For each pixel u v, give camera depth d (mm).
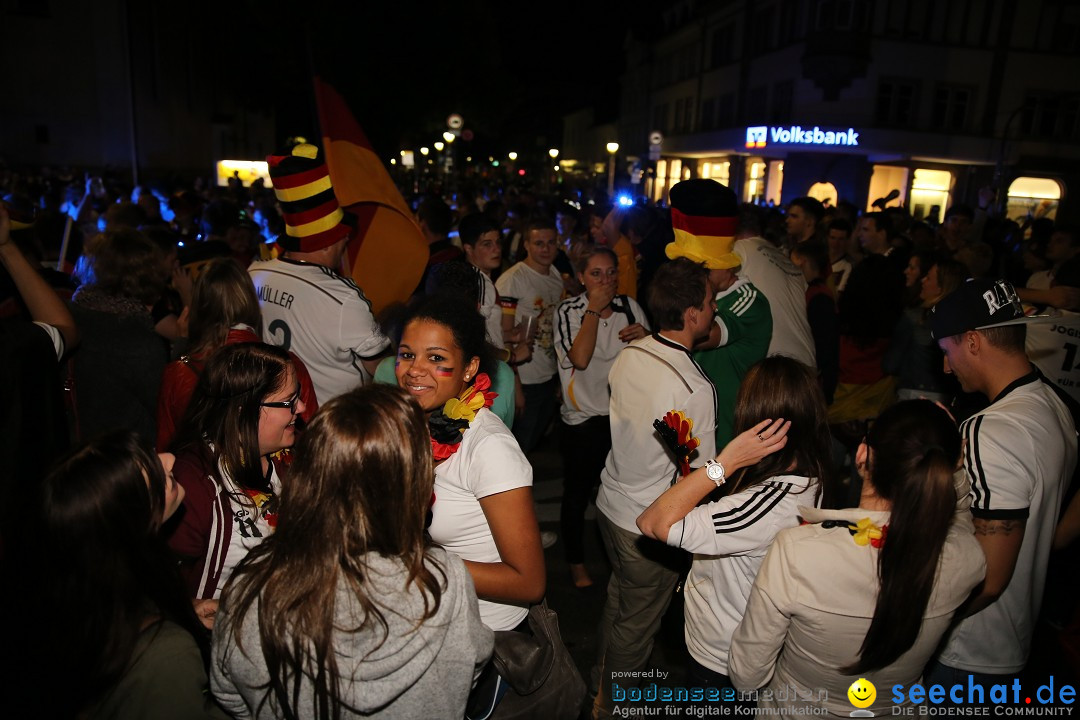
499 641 1936
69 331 2494
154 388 3133
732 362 3451
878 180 28969
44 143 23469
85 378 3021
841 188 28734
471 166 51688
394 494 1355
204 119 31078
